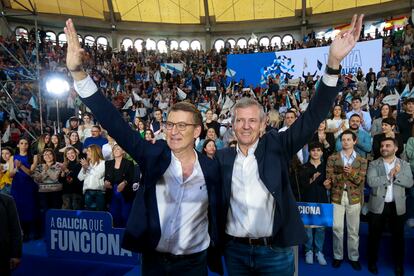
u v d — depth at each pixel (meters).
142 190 1.64
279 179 1.64
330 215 2.60
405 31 14.86
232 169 1.73
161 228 1.62
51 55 16.05
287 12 21.55
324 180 3.59
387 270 3.44
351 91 9.09
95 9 21.80
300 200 3.56
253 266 1.71
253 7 21.73
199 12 22.44
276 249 1.70
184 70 16.83
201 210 1.68
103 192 4.29
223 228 1.74
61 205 4.92
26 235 4.51
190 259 1.68
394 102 7.22
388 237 3.69
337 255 3.54
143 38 23.02
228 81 14.05
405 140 4.62
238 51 18.83
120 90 14.52
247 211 1.69
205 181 1.66
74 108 9.29
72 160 4.68
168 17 22.62
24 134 8.73
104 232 3.13
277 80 12.51
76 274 3.46
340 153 3.56
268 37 22.33
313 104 1.59
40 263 3.65
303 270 3.47
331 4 20.50
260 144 1.73
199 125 1.66
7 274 2.06
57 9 21.03
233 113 1.75
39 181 4.59
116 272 3.37
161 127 6.37
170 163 1.62
